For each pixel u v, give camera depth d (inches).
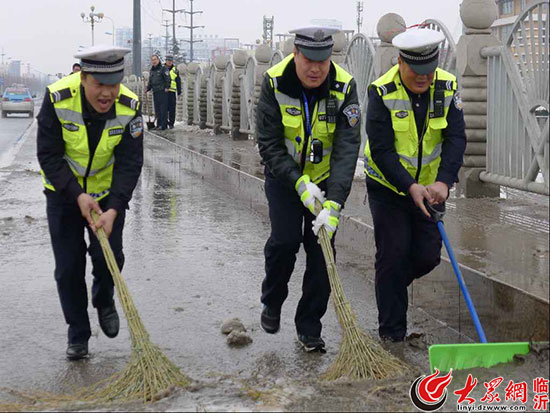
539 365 156.9
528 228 247.1
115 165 180.7
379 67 381.4
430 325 208.8
